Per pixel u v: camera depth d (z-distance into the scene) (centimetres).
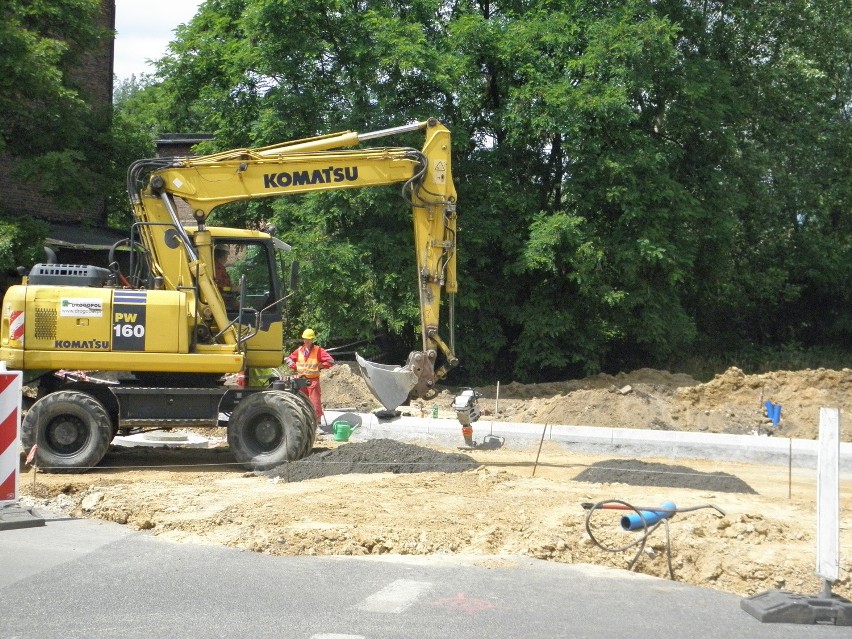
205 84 2481
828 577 590
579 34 2141
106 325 1113
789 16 2609
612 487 971
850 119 2872
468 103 2148
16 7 1905
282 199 2134
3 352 1111
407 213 2045
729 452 1273
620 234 2136
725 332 2912
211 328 1173
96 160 2184
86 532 795
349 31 2098
